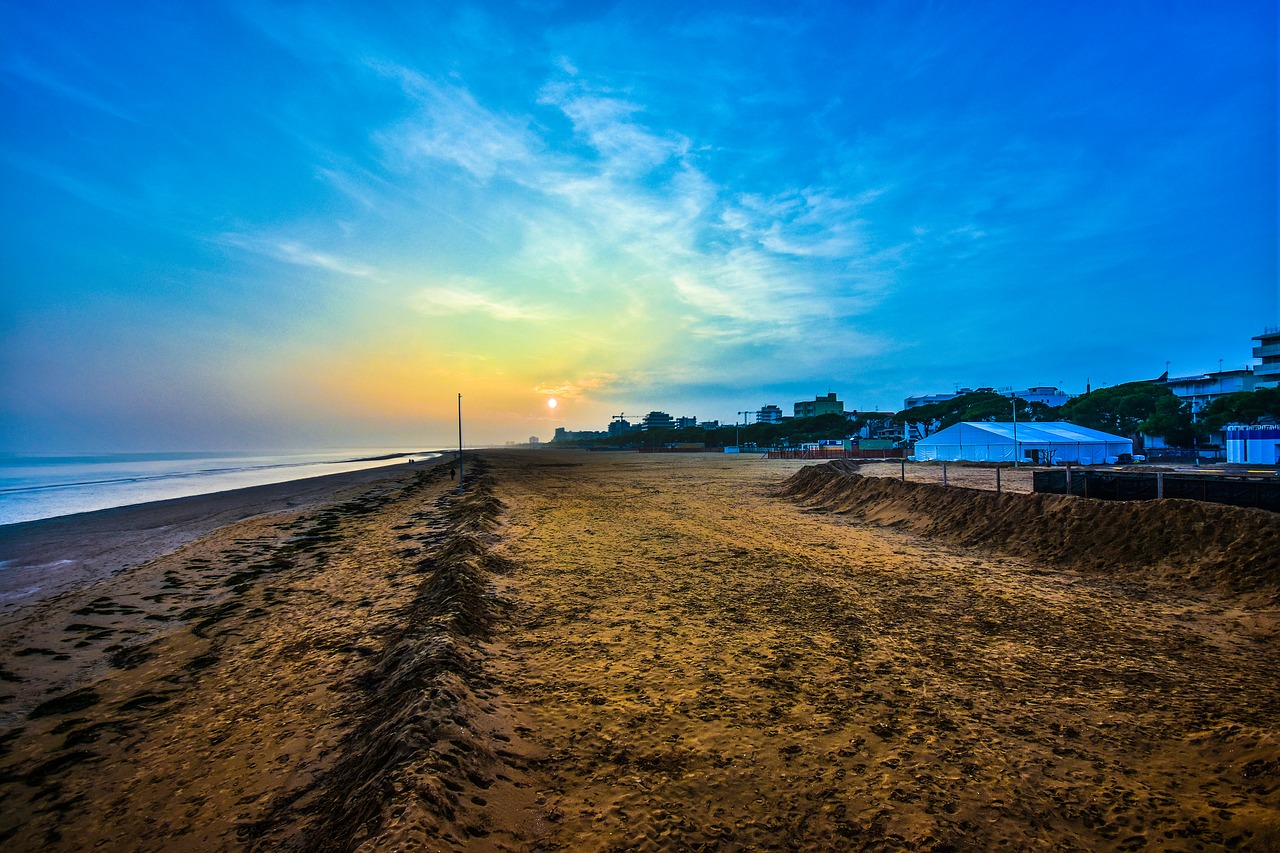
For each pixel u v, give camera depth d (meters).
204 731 6.37
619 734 5.79
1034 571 12.64
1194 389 96.31
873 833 4.25
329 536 21.09
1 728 6.65
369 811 4.16
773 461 73.12
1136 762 5.11
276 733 6.21
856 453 78.56
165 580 14.41
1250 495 12.61
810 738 5.66
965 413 95.94
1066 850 4.04
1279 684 6.62
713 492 32.88
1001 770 5.04
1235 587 10.01
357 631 9.65
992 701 6.42
